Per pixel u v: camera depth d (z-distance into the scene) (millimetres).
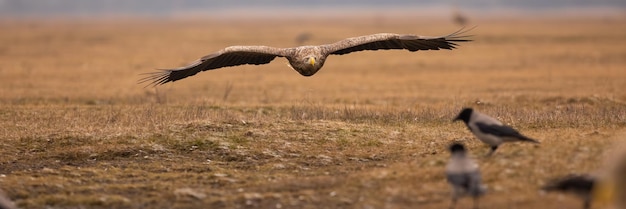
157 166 63156
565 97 124312
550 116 80188
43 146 69875
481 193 44594
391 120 83312
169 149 67938
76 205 52531
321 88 156000
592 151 53781
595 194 43125
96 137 71938
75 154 66500
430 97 134125
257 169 61875
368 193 52219
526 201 47875
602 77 167500
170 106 105750
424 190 51438
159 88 153625
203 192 54719
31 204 52688
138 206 52281
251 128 74062
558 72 181625
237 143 69438
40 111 97000
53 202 53031
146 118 85688
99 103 121312
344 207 50250
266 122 76562
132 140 70562
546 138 59781
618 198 42062
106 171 61375
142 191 55625
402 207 49188
